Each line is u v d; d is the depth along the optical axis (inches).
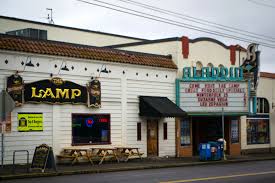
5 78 863.1
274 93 1576.0
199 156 1151.6
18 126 876.6
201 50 1284.4
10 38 887.7
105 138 1031.0
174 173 808.3
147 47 1282.0
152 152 1138.0
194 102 1206.3
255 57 1358.3
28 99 890.7
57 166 898.1
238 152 1380.4
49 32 1391.5
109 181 674.8
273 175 772.0
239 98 1244.5
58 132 938.7
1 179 705.0
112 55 1052.5
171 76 1191.6
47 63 923.4
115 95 1050.7
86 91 989.8
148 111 1086.4
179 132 1205.1
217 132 1368.1
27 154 820.6
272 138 1550.2
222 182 666.2
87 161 982.4
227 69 1248.8
